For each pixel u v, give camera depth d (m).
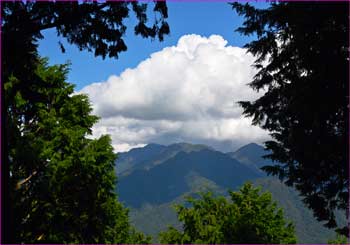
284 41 12.53
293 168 12.48
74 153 21.44
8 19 9.54
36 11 9.84
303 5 10.80
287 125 12.81
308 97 10.88
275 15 11.81
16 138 19.61
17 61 9.87
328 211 12.06
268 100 13.16
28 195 20.05
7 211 9.09
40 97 11.43
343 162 10.96
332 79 10.64
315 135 11.04
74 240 21.95
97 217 22.64
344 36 10.52
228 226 25.41
